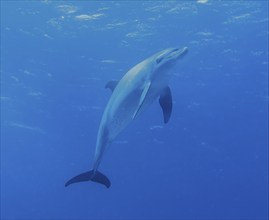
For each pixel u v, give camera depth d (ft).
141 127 91.35
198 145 96.94
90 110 84.89
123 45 63.82
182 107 82.74
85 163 116.06
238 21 61.41
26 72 73.56
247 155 100.22
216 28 61.98
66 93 79.30
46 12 58.34
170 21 59.67
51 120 92.89
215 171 107.76
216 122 87.71
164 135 93.81
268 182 110.52
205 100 80.23
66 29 61.52
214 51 66.74
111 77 71.00
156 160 106.93
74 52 66.28
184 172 110.52
